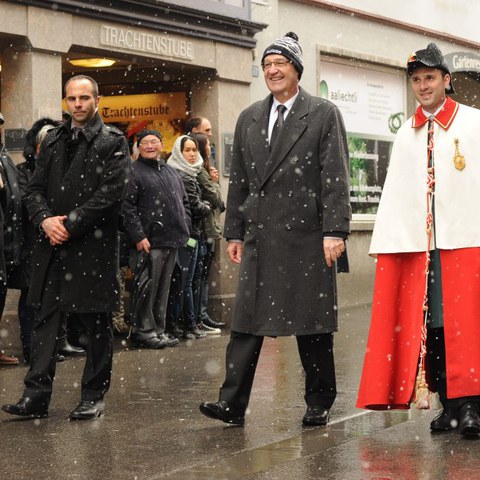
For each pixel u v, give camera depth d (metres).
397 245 6.36
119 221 7.13
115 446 6.07
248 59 14.52
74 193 6.88
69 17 11.63
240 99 14.41
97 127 6.94
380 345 6.34
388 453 5.71
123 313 12.17
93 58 13.16
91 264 6.85
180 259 11.51
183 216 11.16
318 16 16.27
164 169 11.09
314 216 6.62
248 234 6.71
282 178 6.61
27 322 9.91
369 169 17.78
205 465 5.54
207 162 12.16
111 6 12.10
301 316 6.57
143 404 7.53
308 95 6.70
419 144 6.45
